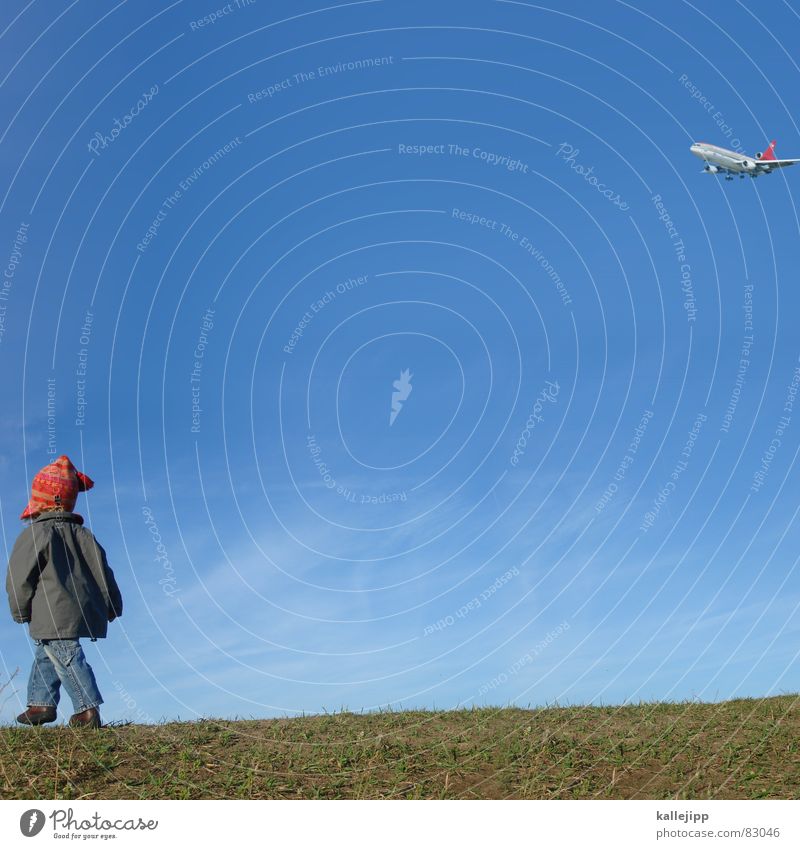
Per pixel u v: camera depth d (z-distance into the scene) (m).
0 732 5.41
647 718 6.18
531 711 6.39
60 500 5.98
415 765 5.14
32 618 5.64
